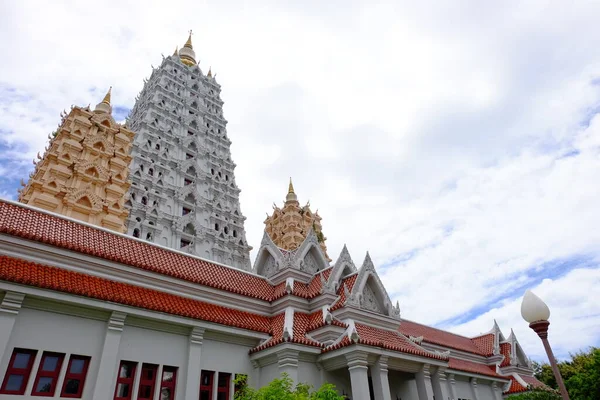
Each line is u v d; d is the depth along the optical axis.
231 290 25.11
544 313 11.70
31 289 16.36
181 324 20.44
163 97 61.25
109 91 52.34
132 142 51.50
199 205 54.09
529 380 42.06
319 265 31.38
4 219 19.19
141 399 18.33
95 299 17.86
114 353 17.81
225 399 21.11
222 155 64.69
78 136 44.38
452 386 33.53
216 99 71.19
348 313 24.83
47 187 38.94
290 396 14.40
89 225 22.69
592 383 36.69
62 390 16.34
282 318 25.23
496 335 45.69
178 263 24.84
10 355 15.59
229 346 22.48
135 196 47.75
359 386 20.31
